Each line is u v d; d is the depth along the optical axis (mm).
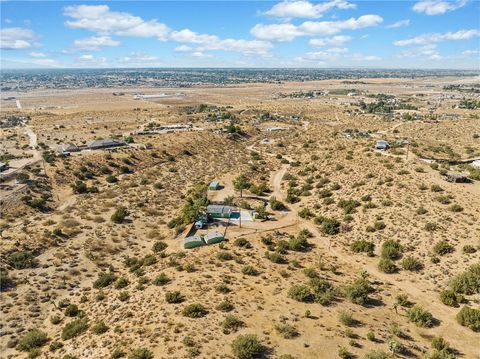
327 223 85188
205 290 57500
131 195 113375
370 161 121250
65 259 79250
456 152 150125
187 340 44625
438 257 68312
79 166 132125
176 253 77125
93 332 51781
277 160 153375
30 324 61031
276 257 69438
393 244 73125
